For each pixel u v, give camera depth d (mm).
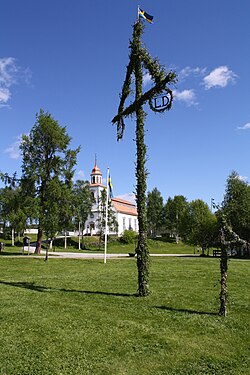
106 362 6738
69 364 6637
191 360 6836
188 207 57312
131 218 95250
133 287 14781
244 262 28844
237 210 41125
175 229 89000
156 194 102312
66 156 40750
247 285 15422
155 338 7977
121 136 14820
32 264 27047
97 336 8094
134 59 14070
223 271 10242
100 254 46656
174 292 13461
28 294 13000
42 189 39812
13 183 39594
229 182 44188
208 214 48625
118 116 14727
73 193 41156
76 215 42562
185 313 10133
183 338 7988
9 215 38500
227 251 10305
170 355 7059
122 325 8898
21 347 7422
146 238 13117
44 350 7273
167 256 40250
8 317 9617
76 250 59750
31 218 37250
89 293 13281
